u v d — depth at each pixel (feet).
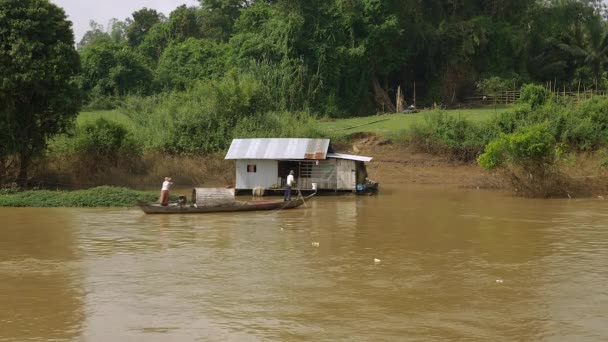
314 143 113.09
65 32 110.83
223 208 84.99
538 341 33.55
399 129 154.71
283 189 108.68
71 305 40.16
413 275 47.73
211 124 144.97
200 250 57.52
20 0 106.52
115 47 216.13
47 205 92.38
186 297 41.75
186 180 128.16
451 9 224.53
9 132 105.09
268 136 144.15
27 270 49.52
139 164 128.77
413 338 33.94
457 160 142.92
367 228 70.85
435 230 69.31
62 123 112.78
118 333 34.96
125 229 69.97
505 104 204.74
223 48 223.51
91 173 119.85
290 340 33.71
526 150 103.14
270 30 196.13
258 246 59.57
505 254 55.67
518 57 219.61
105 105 196.65
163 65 226.17
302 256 54.75
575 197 104.63
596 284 45.01
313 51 195.11
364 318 37.32
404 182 133.08
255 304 40.11
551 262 52.29
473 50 209.67
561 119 138.92
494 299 41.29
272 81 183.42
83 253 56.13
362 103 206.18
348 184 110.73
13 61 103.65
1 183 106.83
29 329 35.65
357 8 200.85
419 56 220.64
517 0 225.35
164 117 148.36
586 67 221.87
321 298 41.47
